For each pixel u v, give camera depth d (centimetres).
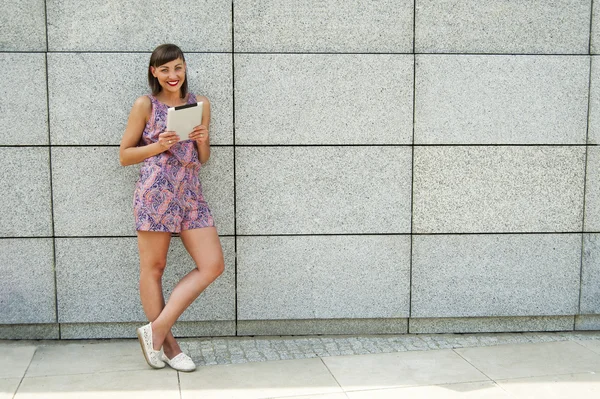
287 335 433
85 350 402
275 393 334
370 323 436
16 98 398
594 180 429
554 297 436
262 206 417
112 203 410
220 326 429
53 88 399
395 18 412
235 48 406
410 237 425
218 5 403
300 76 409
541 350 402
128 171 408
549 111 422
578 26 420
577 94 423
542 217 429
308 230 420
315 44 411
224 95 407
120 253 414
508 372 364
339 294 427
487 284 432
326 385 345
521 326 443
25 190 405
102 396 330
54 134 402
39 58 396
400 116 416
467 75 416
